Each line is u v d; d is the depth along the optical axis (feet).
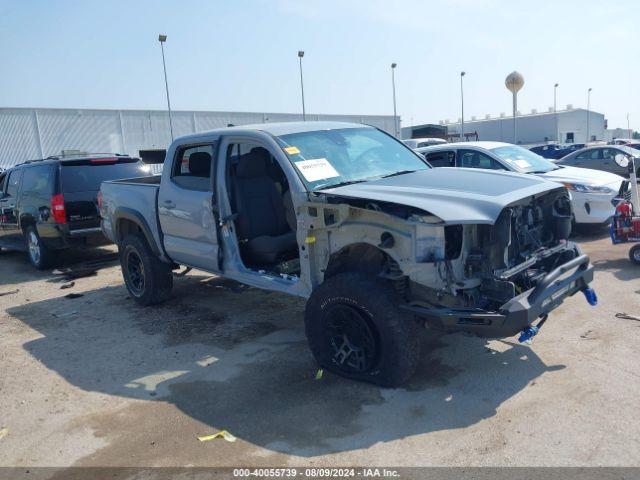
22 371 16.66
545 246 15.58
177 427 12.80
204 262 18.79
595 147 56.24
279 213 18.60
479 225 13.16
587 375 13.93
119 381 15.57
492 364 14.97
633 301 19.19
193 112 115.03
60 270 31.01
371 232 13.46
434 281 12.71
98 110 104.37
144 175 32.01
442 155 33.99
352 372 14.26
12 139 95.71
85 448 12.17
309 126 17.74
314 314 14.61
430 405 13.01
